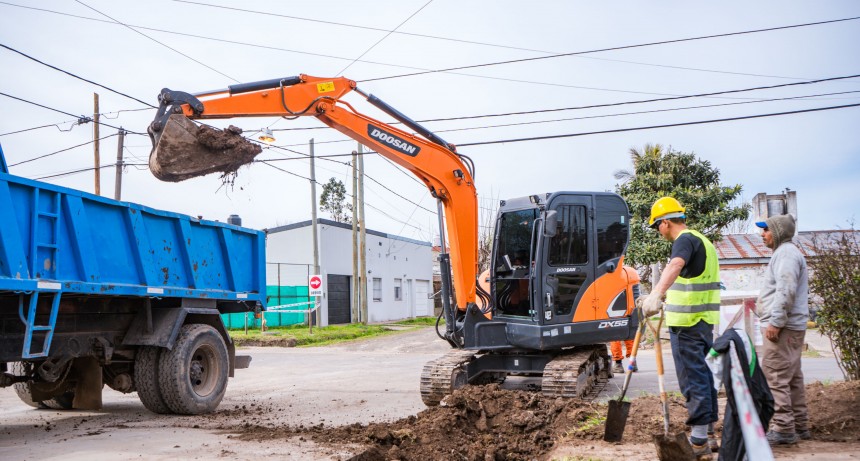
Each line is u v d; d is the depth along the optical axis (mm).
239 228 10836
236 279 10766
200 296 9719
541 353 10141
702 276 5438
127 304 9086
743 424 4426
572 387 8930
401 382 13070
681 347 5426
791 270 5594
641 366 14844
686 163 27016
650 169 27359
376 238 41469
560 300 9875
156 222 9078
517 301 10219
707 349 5430
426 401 9672
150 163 8773
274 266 35969
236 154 9016
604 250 10422
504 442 6648
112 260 8281
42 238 7332
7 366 8867
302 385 12797
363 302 33250
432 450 6344
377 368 16078
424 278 48938
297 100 9680
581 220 10219
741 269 34500
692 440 5344
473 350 10484
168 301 9531
